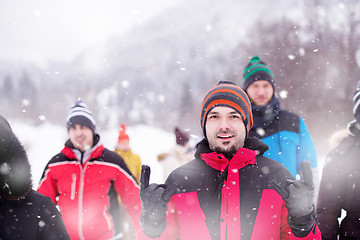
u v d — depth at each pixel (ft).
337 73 87.51
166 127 205.67
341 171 7.81
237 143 5.93
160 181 29.86
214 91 6.14
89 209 10.34
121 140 19.58
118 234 10.84
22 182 5.18
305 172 4.92
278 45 115.96
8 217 5.18
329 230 7.88
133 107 265.75
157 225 5.24
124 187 10.83
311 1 123.75
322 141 68.18
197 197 5.81
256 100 10.78
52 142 63.52
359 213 7.54
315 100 82.53
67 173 10.43
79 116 10.46
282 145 10.20
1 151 5.05
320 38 102.22
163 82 308.81
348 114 79.51
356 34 96.94
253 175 5.77
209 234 5.64
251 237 5.53
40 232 5.40
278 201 5.63
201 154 6.04
